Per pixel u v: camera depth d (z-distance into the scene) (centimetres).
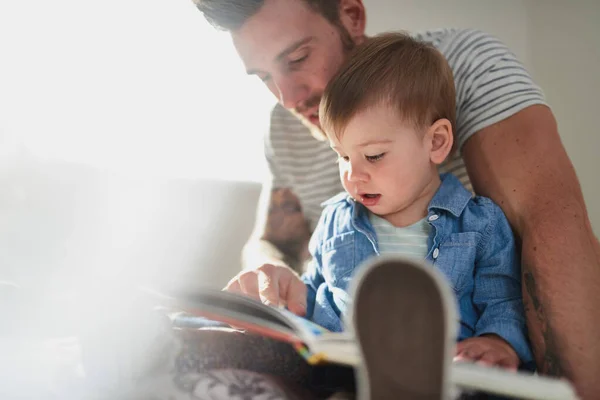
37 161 173
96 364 78
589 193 172
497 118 115
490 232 107
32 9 177
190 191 181
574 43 175
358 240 114
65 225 167
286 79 131
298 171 155
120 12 183
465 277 106
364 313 52
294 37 127
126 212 176
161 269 172
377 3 187
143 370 77
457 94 122
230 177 188
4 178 168
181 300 80
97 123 181
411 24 187
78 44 180
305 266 151
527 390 60
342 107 108
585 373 92
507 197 109
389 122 106
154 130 185
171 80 185
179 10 185
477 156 116
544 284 97
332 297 115
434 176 114
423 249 108
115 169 180
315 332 74
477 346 93
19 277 107
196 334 85
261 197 166
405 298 51
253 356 85
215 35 186
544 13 180
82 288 84
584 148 173
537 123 112
